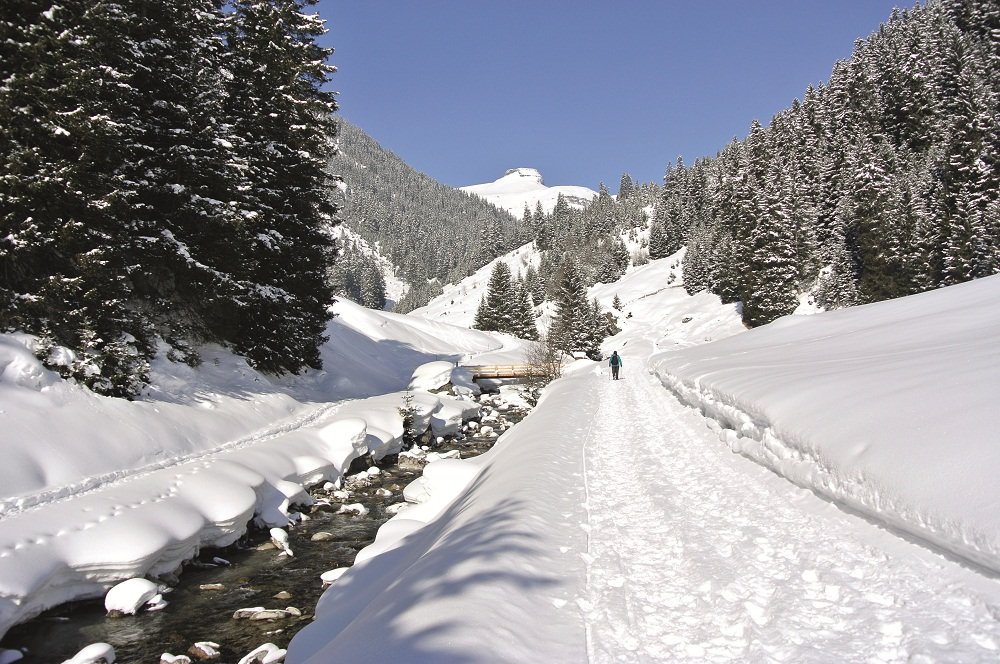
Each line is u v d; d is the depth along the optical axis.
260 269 23.69
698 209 137.50
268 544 12.43
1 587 7.95
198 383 19.16
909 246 52.09
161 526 10.43
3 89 13.66
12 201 13.75
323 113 26.83
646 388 26.53
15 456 10.95
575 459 11.89
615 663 4.04
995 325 11.80
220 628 8.66
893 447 6.36
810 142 90.88
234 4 24.20
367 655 4.05
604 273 137.88
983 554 4.54
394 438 21.84
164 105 18.72
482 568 5.39
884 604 4.57
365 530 13.70
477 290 162.75
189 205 19.34
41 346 14.03
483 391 47.50
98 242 15.73
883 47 89.75
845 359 12.63
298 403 23.00
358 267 173.25
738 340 28.16
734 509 7.68
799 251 69.94
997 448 5.29
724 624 4.56
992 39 83.25
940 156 55.91
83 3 14.97
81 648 8.09
